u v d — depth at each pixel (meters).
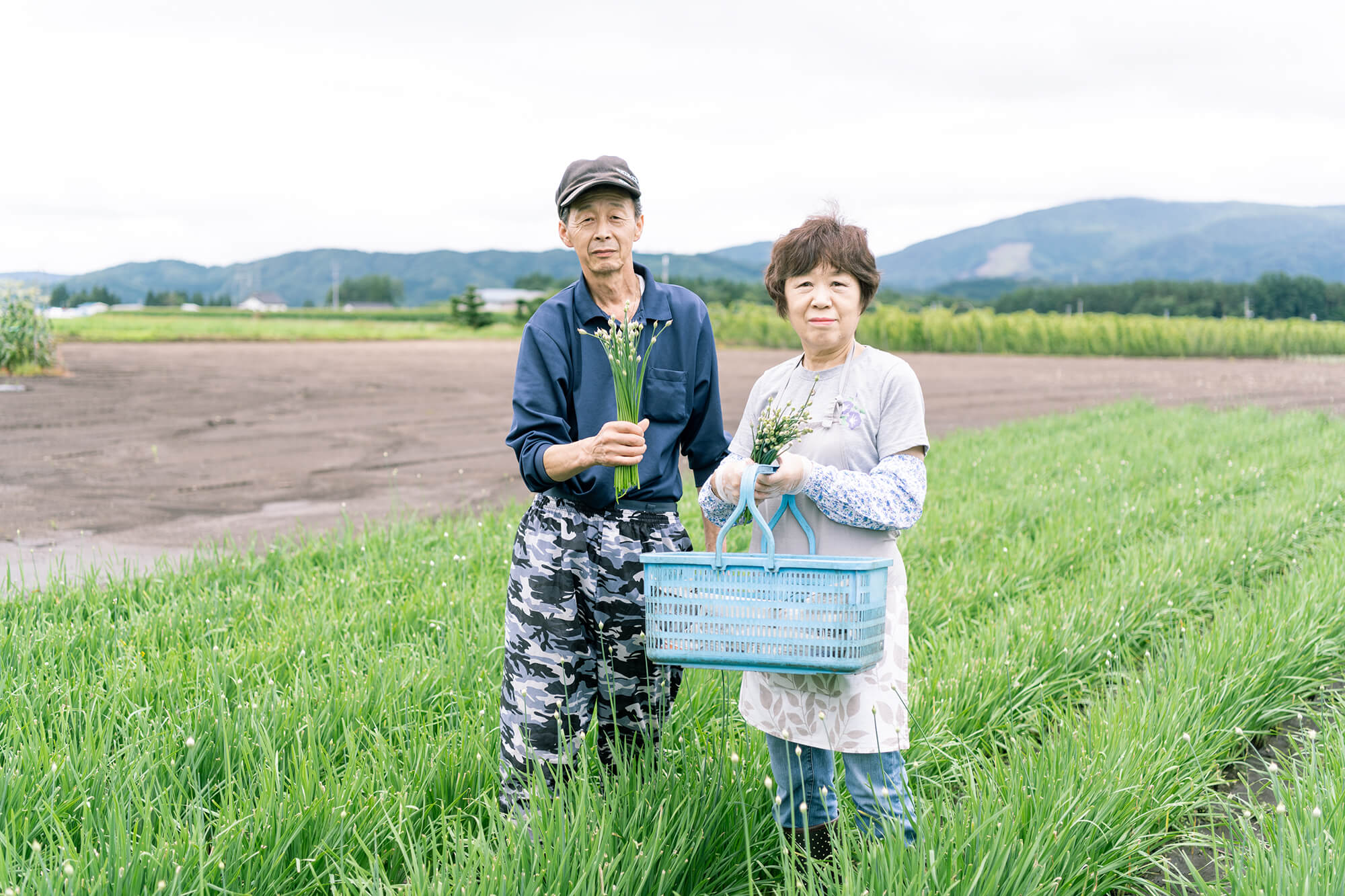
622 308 3.19
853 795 2.88
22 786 2.88
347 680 3.88
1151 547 6.80
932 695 3.92
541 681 3.03
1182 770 3.51
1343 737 3.52
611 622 3.08
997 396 24.19
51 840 2.64
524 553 3.07
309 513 9.12
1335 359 45.91
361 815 2.87
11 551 7.42
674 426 3.19
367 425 16.33
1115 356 47.81
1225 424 15.68
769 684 2.90
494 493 10.29
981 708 3.90
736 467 2.72
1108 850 3.02
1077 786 3.14
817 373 2.98
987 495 8.70
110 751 3.30
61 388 21.66
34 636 4.44
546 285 191.12
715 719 3.74
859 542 2.82
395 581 5.76
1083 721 3.84
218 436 14.71
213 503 9.60
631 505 3.10
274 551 6.46
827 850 2.93
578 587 3.09
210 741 3.32
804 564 2.48
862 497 2.66
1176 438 13.76
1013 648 4.51
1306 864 2.54
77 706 3.67
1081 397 23.84
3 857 2.47
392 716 3.67
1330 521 7.88
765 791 3.18
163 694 3.80
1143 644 5.26
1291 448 12.40
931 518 7.53
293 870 2.69
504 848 2.54
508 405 19.81
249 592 5.46
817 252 2.82
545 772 3.01
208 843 2.79
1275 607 5.14
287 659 4.21
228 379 25.34
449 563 6.22
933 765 3.58
